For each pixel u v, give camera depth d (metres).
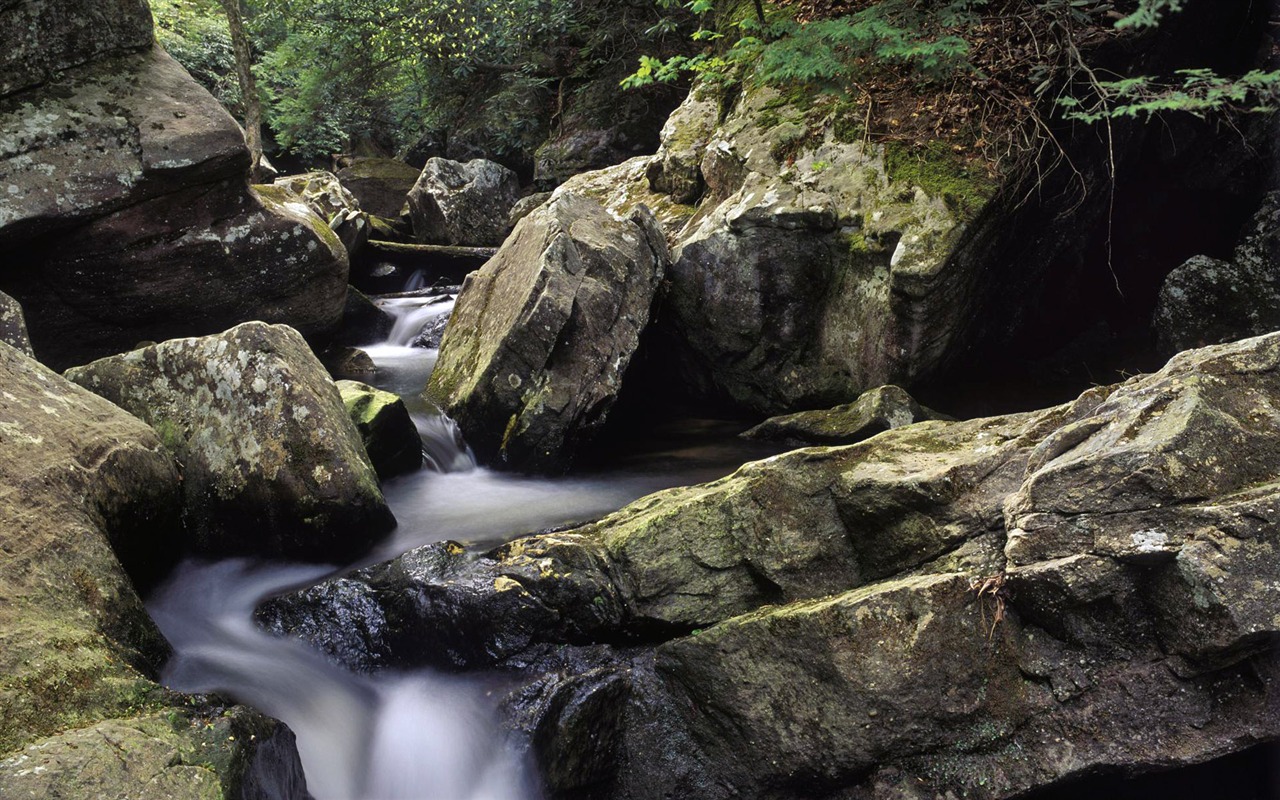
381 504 4.59
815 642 3.38
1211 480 3.04
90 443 3.80
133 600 3.41
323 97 16.48
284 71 17.73
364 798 3.54
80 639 2.94
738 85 8.32
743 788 3.56
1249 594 2.86
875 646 3.30
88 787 2.34
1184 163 7.47
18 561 3.03
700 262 6.80
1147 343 7.16
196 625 4.05
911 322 6.06
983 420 4.17
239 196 6.80
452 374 6.56
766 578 3.81
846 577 3.85
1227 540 2.91
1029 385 6.88
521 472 5.75
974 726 3.29
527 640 3.81
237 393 4.56
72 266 6.30
